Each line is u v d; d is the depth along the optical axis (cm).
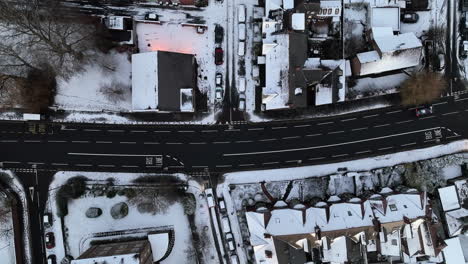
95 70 5275
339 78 5147
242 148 5438
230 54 5375
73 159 5381
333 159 5462
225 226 5403
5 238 5303
